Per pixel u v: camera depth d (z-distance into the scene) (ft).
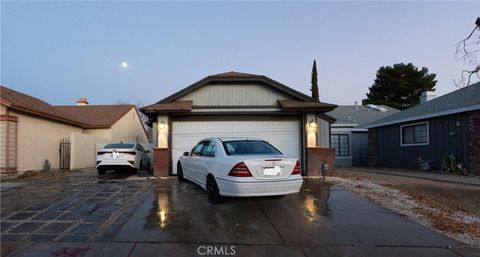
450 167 50.42
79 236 17.08
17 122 46.34
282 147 41.68
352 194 28.32
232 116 41.60
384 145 69.72
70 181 36.40
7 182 36.14
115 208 22.84
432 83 136.87
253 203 24.53
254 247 15.76
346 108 95.61
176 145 41.16
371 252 15.35
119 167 43.88
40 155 52.13
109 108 89.81
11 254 14.66
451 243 16.67
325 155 40.52
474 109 46.14
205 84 42.88
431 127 55.98
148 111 39.17
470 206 26.03
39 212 21.76
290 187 22.58
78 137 56.03
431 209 23.95
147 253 14.88
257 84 43.50
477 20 29.60
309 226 19.08
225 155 24.11
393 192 30.19
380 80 145.28
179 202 24.73
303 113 41.27
